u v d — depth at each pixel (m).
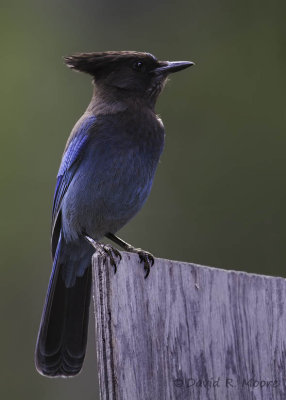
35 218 15.35
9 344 15.02
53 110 16.12
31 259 15.15
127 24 16.75
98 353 6.03
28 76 16.44
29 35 16.75
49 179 15.60
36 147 15.84
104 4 16.77
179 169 15.55
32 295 15.06
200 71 16.50
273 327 6.66
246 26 16.78
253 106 16.17
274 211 15.30
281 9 16.75
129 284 6.18
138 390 6.01
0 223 15.34
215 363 6.38
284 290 6.74
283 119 16.09
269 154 15.74
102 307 6.08
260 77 16.44
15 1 16.94
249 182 15.52
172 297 6.32
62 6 16.86
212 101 16.12
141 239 15.05
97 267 6.14
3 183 15.53
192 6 16.84
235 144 15.78
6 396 14.84
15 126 15.98
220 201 15.34
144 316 6.18
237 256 15.08
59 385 14.52
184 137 15.77
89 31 16.73
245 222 15.24
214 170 15.55
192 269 6.44
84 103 15.97
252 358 6.53
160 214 15.22
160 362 6.15
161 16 16.81
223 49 16.67
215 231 15.21
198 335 6.36
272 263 15.02
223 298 6.53
